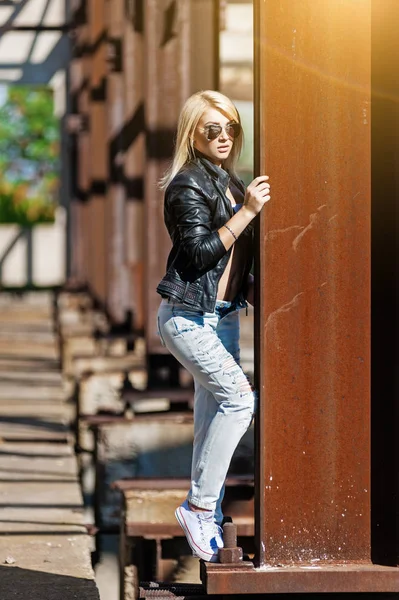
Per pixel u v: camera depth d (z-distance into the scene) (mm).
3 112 102312
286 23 10062
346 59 10133
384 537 10250
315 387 10180
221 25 21594
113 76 33875
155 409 21109
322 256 10172
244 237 10312
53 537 15188
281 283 10133
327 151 10133
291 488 10180
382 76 10156
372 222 10203
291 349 10156
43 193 102375
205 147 9883
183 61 21453
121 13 32938
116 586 18672
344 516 10219
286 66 10078
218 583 9828
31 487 19188
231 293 10211
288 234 10125
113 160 34625
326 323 10195
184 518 10133
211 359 9836
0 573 13102
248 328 38281
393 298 10219
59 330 42500
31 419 27859
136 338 31391
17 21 54688
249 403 9961
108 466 19094
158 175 21641
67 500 17969
